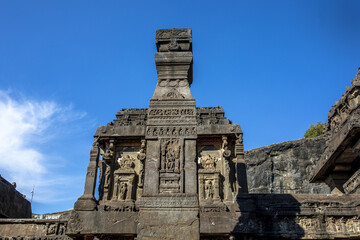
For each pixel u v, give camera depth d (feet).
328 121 102.78
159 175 38.40
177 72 46.16
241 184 60.90
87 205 57.21
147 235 35.04
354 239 64.69
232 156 70.49
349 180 88.38
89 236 55.67
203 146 72.33
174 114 41.96
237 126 69.46
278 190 146.41
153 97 43.70
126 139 70.90
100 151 72.90
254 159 157.48
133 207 60.44
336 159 93.86
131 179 67.92
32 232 75.00
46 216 120.88
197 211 36.11
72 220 55.72
